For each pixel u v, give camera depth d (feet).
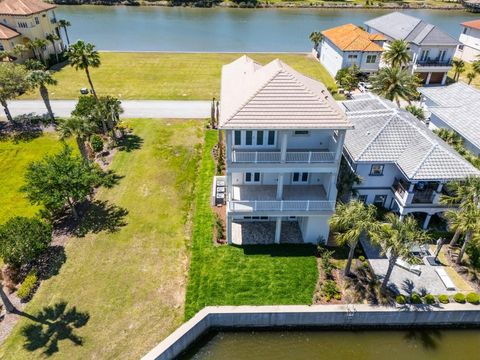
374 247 94.17
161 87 194.29
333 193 90.12
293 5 430.20
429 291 83.30
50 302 79.66
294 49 275.18
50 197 93.04
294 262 89.81
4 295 74.84
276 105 81.30
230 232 92.73
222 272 86.89
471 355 77.41
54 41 228.22
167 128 152.87
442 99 140.77
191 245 94.84
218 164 124.77
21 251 81.92
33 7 219.41
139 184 118.21
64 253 92.02
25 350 70.54
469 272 88.07
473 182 85.30
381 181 103.14
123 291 82.33
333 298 81.05
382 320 79.82
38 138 144.36
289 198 93.30
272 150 90.84
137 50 263.08
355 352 78.28
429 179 91.30
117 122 147.43
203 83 200.44
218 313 77.46
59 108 168.76
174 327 74.90
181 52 255.70
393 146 100.07
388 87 134.10
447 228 100.22
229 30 325.21
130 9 402.11
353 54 200.44
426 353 77.71
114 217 104.22
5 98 148.25
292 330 80.89
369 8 437.17
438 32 196.24
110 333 73.61
